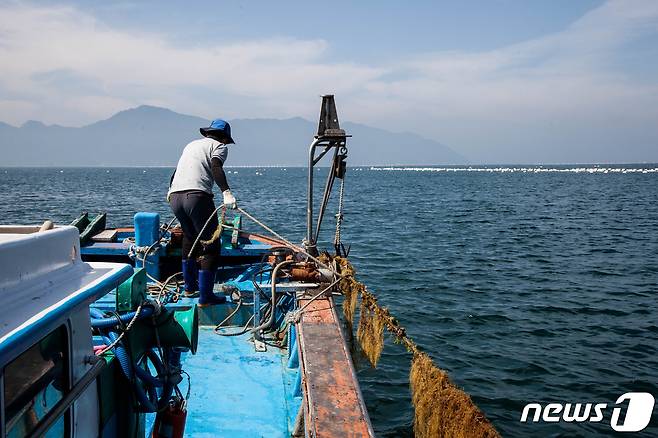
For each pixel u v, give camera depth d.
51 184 91.50
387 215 37.66
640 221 33.81
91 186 84.50
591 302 13.55
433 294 14.13
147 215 6.54
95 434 2.63
